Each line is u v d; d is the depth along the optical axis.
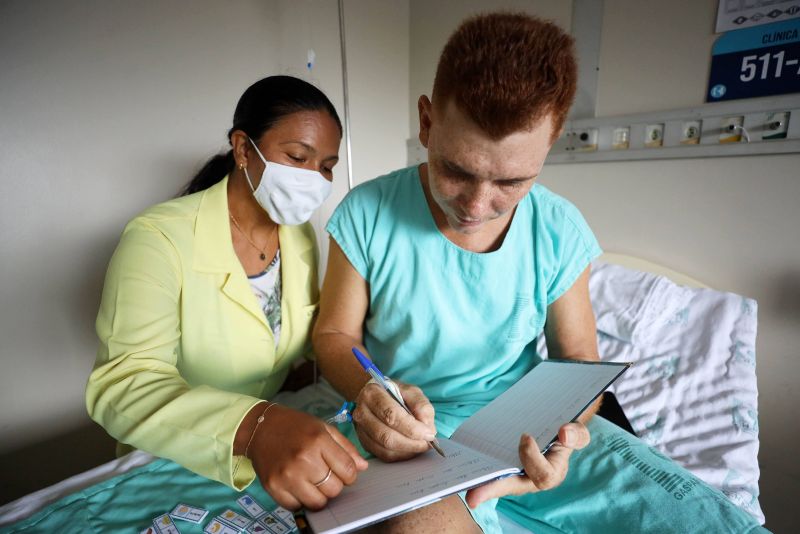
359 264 0.92
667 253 1.48
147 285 0.82
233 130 0.98
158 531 0.71
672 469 0.77
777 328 1.32
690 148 1.34
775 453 1.38
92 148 1.27
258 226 1.08
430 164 0.67
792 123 1.17
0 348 1.23
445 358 0.90
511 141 0.55
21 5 1.11
